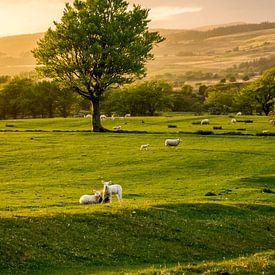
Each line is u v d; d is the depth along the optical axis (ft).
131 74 360.07
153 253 96.84
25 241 91.97
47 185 182.70
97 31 348.38
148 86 628.69
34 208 131.34
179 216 124.57
